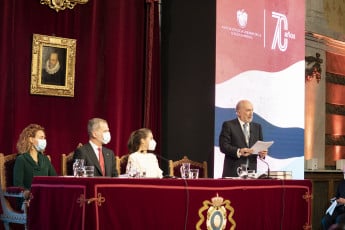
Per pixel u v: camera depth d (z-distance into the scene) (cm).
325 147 1101
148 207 514
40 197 512
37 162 633
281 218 625
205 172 765
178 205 534
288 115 912
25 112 729
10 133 714
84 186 481
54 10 757
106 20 815
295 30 933
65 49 762
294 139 920
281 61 907
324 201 1064
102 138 649
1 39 709
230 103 830
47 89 745
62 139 759
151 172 667
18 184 609
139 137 679
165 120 873
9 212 596
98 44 802
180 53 862
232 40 837
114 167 664
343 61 1141
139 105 844
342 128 1135
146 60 846
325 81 1098
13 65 721
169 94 872
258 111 869
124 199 498
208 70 826
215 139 809
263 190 607
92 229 477
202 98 831
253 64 863
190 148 841
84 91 783
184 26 859
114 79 815
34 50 734
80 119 778
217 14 820
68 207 489
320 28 1081
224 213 569
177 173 734
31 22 738
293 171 918
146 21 854
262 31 879
